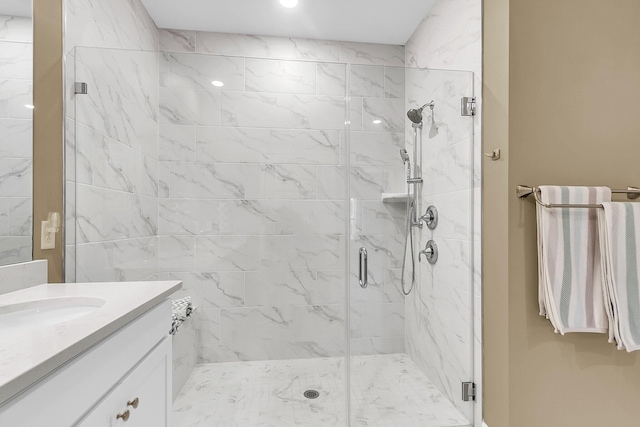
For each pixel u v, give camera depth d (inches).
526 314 65.9
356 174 76.0
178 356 72.7
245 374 74.1
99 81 69.7
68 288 50.5
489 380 71.5
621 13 69.0
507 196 65.7
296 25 104.0
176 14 98.3
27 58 56.4
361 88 76.0
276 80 74.5
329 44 112.7
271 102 74.4
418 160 77.1
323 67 75.4
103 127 70.2
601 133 68.1
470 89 76.7
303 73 74.9
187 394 72.4
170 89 72.7
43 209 59.8
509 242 65.6
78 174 66.6
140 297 44.0
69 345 27.3
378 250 76.4
